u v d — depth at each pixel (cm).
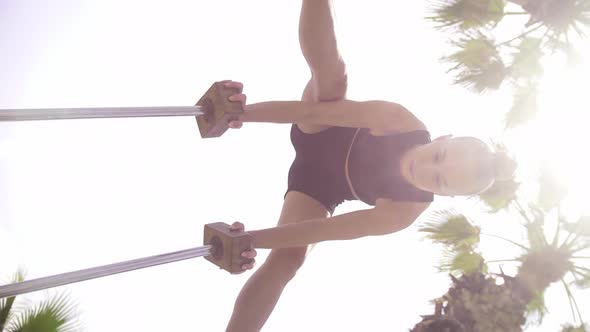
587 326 427
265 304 192
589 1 443
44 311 298
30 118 133
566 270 436
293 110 173
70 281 142
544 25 468
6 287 135
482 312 353
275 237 167
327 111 178
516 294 383
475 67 468
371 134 196
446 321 315
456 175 174
